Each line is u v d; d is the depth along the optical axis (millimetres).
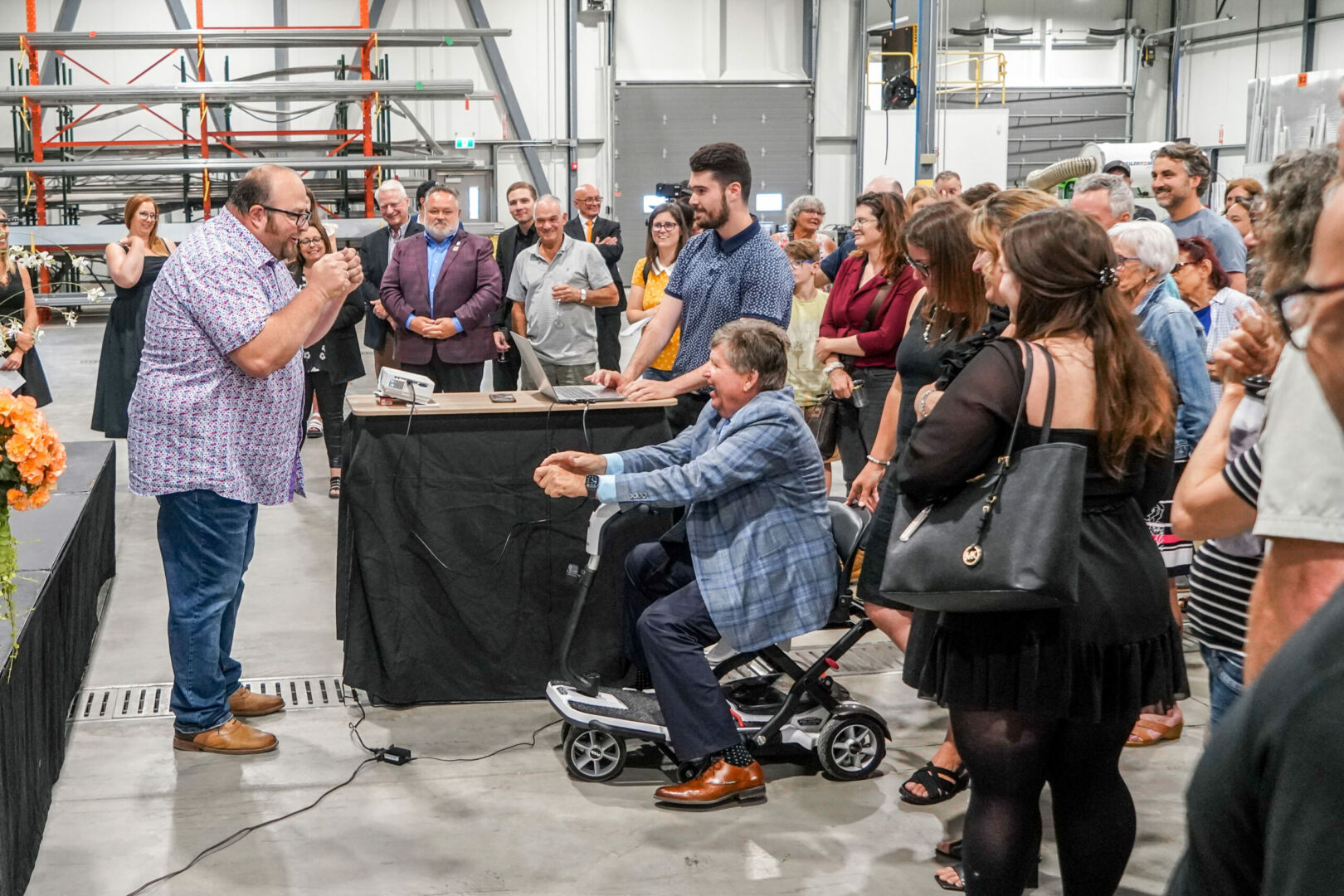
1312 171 1615
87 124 14258
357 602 3359
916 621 2154
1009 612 1847
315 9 14914
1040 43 17844
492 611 3410
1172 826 2689
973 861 1902
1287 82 6992
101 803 2830
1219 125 17359
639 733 2926
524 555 3406
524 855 2594
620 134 15977
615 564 3438
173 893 2434
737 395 2850
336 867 2543
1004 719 1882
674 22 15922
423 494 3334
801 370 4863
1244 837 681
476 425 3346
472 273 5461
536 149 15672
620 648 3449
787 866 2551
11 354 5105
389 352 6066
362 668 3369
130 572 4777
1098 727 1941
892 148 14914
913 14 16375
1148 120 18203
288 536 5367
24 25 14508
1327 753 607
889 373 4055
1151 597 1882
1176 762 3025
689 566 3082
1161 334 2928
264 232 2889
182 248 2877
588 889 2457
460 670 3432
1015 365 1826
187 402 2875
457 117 15430
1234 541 1913
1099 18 17906
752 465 2760
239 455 2961
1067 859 2004
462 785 2939
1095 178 3969
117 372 5656
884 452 3066
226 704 3164
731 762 2838
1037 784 1907
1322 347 802
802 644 3986
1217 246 4434
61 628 3041
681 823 2746
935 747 3172
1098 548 1850
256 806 2824
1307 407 1155
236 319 2811
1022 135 18047
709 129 16141
